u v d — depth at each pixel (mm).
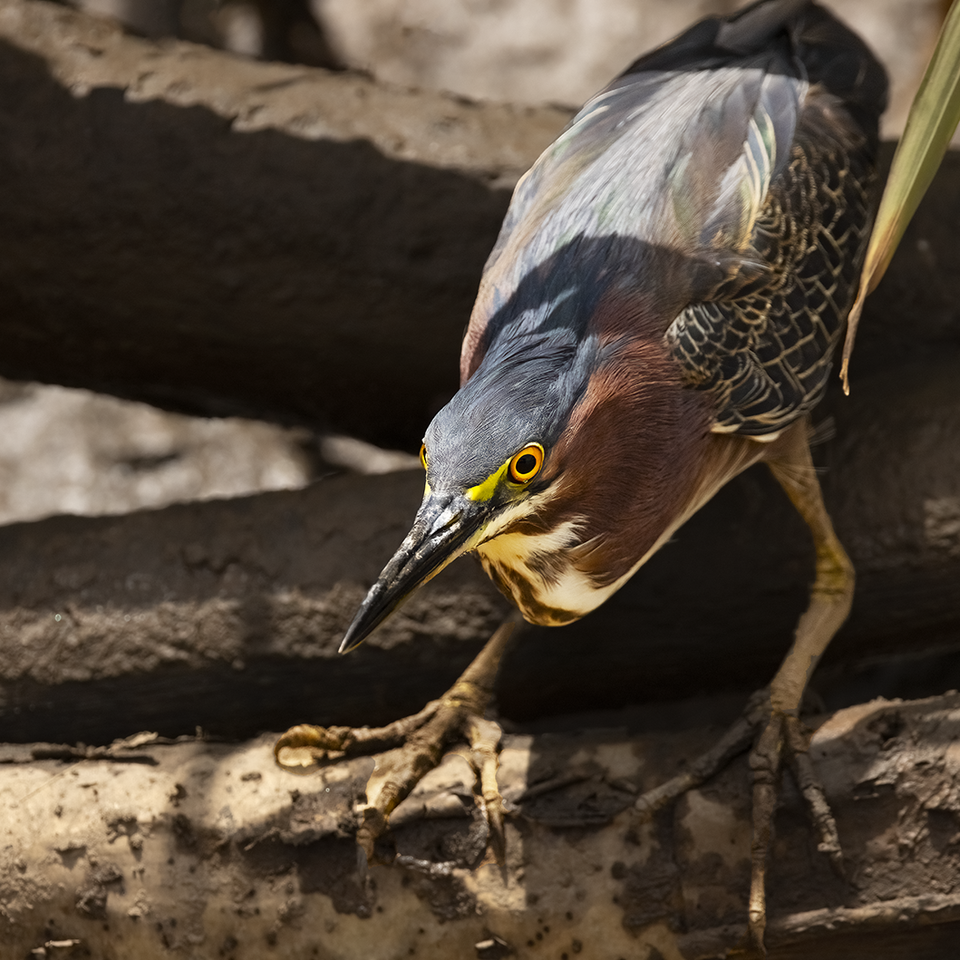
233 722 7012
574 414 4934
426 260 7676
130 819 5516
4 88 7609
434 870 5309
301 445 11688
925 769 5160
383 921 5348
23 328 8211
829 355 5965
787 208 5824
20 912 5500
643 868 5258
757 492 6816
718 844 5238
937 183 7289
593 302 5215
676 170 5711
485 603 6789
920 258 7250
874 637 6977
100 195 7574
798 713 5477
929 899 5078
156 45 8062
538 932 5281
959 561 6629
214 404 8820
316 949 5379
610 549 5262
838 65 6547
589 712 7383
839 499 6789
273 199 7578
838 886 5164
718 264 5480
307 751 5754
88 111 7570
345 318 7863
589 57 13461
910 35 12805
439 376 8164
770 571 6742
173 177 7555
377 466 11531
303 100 7785
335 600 6805
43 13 7922
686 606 6816
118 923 5445
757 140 5891
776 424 5652
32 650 6836
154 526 7086
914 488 6668
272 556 6922
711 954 5184
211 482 11531
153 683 6852
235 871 5426
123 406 11891
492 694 5895
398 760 5602
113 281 7832
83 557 6996
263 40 12844
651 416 5176
